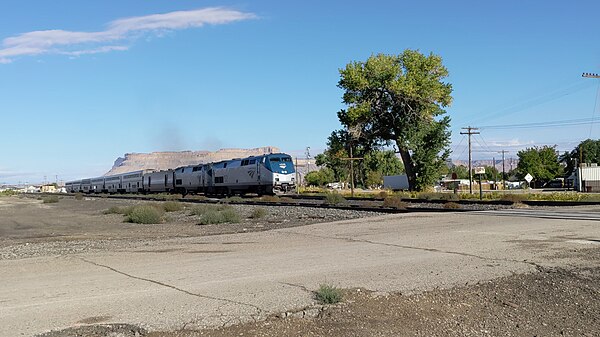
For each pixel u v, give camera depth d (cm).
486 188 10194
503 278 995
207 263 1239
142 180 9600
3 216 4809
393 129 7400
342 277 1016
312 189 9138
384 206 3775
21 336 675
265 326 718
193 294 893
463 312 788
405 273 1047
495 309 803
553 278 987
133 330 701
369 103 7112
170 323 727
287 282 977
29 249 1850
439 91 7019
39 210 5719
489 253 1271
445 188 10506
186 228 2686
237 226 2645
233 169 6575
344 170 12381
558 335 695
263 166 5934
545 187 11006
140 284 991
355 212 3152
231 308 797
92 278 1077
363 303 826
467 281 970
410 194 6050
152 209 3484
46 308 816
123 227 3014
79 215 4491
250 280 1004
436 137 7262
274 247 1527
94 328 708
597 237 1495
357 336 683
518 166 11362
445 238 1584
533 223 1952
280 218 3034
